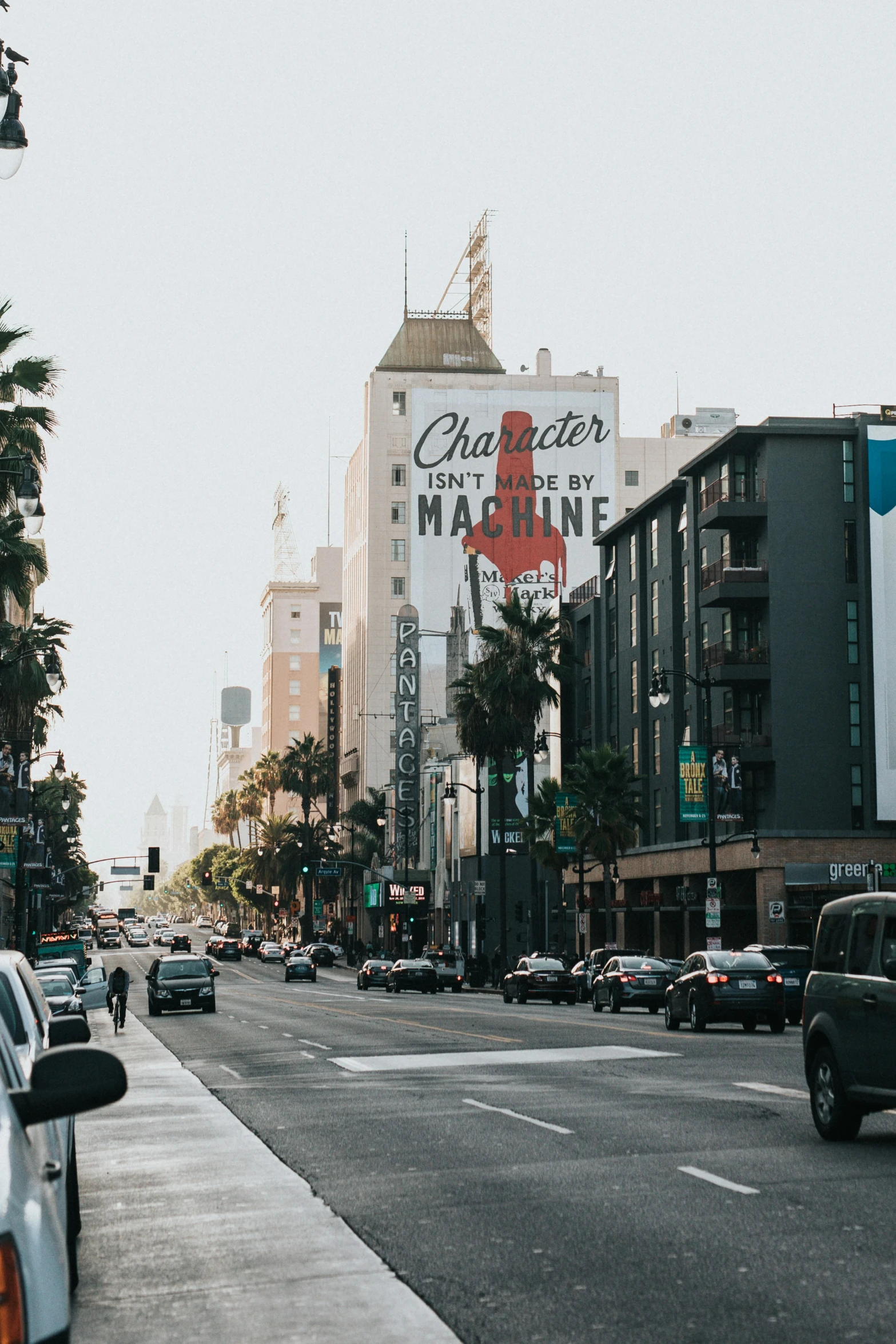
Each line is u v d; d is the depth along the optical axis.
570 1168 11.62
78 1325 7.27
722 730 58.53
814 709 57.12
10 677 46.22
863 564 57.59
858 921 12.99
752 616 59.50
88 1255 8.96
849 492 58.31
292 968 82.19
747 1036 27.69
